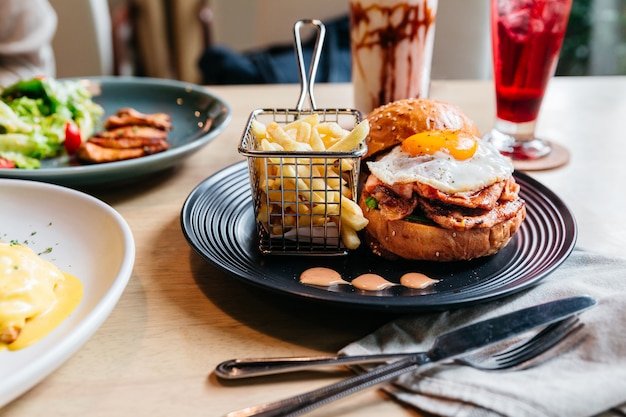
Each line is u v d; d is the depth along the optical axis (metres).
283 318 0.44
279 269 0.48
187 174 0.65
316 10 1.42
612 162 0.67
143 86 0.80
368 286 0.46
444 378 0.37
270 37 1.46
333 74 1.14
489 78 1.23
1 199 0.51
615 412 0.37
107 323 0.44
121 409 0.37
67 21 1.28
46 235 0.48
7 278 0.41
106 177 0.57
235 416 0.35
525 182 0.57
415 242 0.48
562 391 0.36
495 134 0.70
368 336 0.41
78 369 0.40
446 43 1.14
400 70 0.70
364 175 0.56
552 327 0.41
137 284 0.47
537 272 0.45
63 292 0.43
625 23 1.50
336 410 0.37
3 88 0.73
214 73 1.26
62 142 0.66
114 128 0.69
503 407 0.35
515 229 0.49
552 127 0.76
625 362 0.38
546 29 0.62
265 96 0.87
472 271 0.48
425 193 0.48
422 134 0.51
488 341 0.38
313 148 0.50
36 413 0.37
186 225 0.50
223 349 0.42
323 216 0.50
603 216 0.57
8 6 1.08
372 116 0.56
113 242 0.46
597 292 0.44
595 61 1.57
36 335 0.40
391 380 0.37
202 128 0.72
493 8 0.65
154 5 2.14
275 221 0.51
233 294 0.46
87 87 0.79
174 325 0.44
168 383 0.39
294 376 0.39
